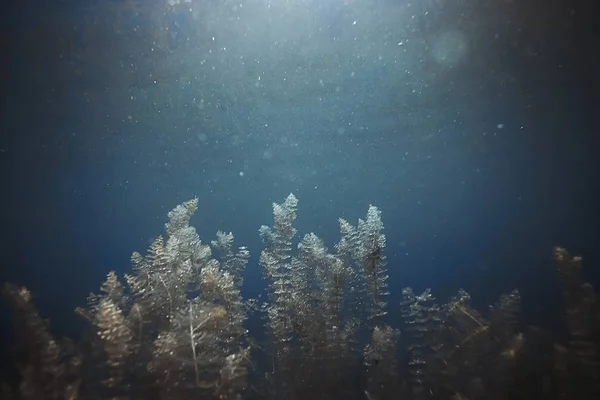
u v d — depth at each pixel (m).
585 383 2.74
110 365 2.44
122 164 5.18
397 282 4.54
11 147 4.74
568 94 5.37
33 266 4.50
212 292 2.73
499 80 5.30
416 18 4.76
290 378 2.80
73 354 2.73
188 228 3.04
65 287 4.28
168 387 2.33
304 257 3.15
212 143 5.37
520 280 4.41
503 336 2.94
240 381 2.36
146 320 2.63
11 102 4.63
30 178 4.83
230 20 4.56
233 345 2.75
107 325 2.35
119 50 4.62
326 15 4.67
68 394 2.40
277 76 5.11
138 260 2.88
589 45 4.96
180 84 5.00
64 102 4.80
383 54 5.03
